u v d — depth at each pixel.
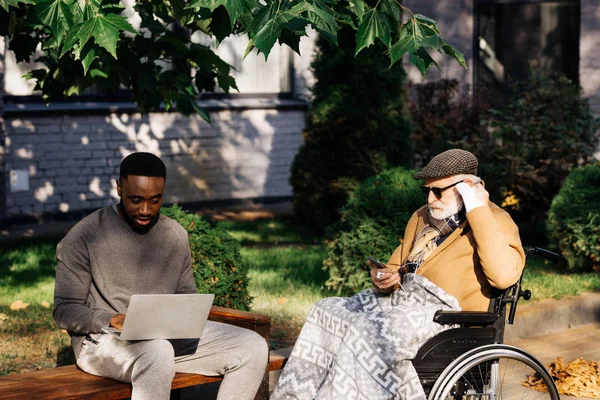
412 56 4.21
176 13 6.08
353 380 4.39
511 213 12.81
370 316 4.51
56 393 4.03
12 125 12.77
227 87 6.70
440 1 16.91
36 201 13.08
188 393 5.46
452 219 4.78
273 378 5.84
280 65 15.74
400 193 7.76
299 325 7.25
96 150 13.62
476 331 4.50
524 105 12.53
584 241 9.34
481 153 12.26
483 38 17.16
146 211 4.39
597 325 8.01
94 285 4.46
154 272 4.52
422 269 4.81
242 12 3.93
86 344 4.40
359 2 4.18
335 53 11.89
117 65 6.33
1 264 9.69
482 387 4.59
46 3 3.98
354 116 11.81
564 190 9.70
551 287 8.46
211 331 4.57
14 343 6.56
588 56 15.67
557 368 6.33
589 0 15.59
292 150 15.79
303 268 9.52
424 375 4.53
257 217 13.91
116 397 4.14
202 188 14.82
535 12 16.53
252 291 8.33
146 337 4.21
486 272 4.53
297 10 3.88
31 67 13.05
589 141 12.80
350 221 7.84
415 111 14.13
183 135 14.52
